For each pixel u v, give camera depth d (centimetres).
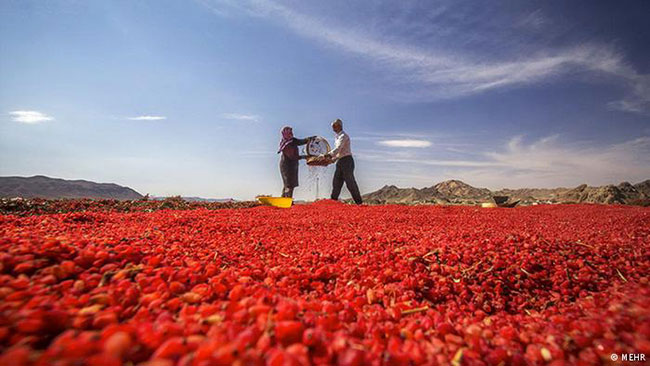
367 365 120
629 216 815
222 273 229
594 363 140
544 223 704
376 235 454
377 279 282
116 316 154
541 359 153
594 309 213
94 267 209
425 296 268
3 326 123
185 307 167
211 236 480
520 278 299
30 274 187
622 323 162
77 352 104
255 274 268
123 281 189
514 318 229
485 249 347
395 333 172
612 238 436
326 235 521
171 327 131
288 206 1125
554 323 198
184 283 214
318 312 177
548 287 296
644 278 267
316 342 129
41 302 150
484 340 173
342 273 299
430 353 151
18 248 203
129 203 1047
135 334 123
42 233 328
